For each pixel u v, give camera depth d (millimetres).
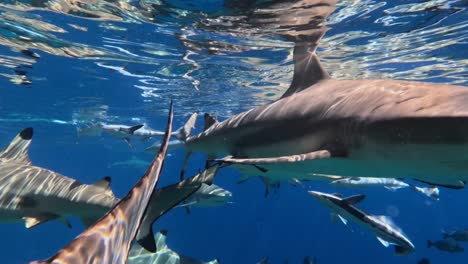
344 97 4434
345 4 8500
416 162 3439
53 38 11531
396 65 14125
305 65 5398
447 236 17031
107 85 17844
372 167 3896
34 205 6234
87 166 87812
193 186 3834
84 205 6320
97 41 11734
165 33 10750
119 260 1954
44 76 16297
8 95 20156
